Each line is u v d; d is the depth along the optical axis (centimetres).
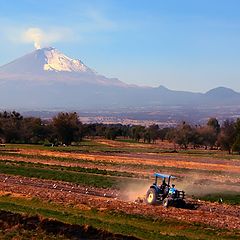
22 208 6444
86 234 5244
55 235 5150
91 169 13388
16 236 4994
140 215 6594
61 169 13075
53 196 7838
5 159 15788
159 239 5244
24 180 10062
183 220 6338
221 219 6569
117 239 5175
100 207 7056
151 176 12550
